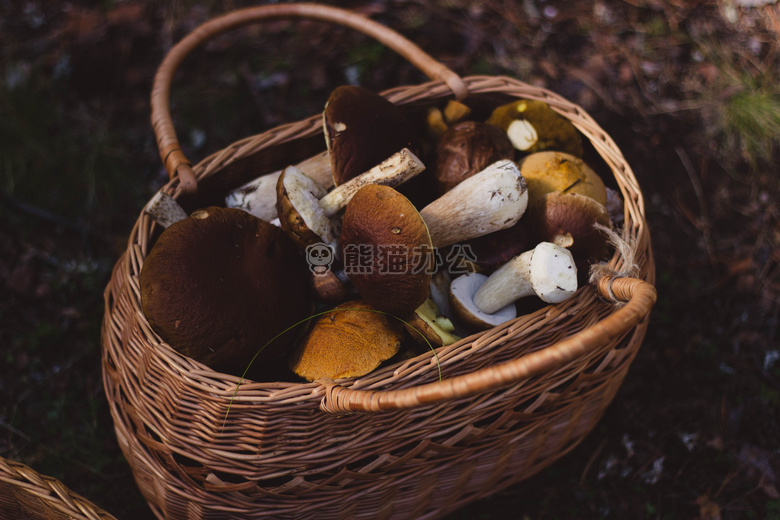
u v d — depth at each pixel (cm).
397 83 125
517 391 84
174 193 92
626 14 134
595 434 104
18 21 128
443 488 91
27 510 84
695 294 112
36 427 105
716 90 124
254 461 82
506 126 96
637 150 121
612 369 90
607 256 89
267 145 95
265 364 88
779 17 133
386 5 133
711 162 120
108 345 89
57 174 118
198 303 83
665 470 102
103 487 102
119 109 123
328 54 128
